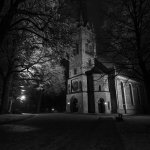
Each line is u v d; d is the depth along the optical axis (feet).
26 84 97.35
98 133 28.58
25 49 53.36
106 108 107.04
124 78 129.18
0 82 81.71
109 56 40.34
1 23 28.48
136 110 133.69
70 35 42.47
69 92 131.64
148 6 32.22
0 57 58.95
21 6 40.24
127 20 37.78
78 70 124.16
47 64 72.02
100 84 112.37
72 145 20.13
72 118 62.23
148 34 34.53
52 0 40.32
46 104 192.75
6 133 28.32
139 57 33.19
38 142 21.75
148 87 34.27
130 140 22.44
